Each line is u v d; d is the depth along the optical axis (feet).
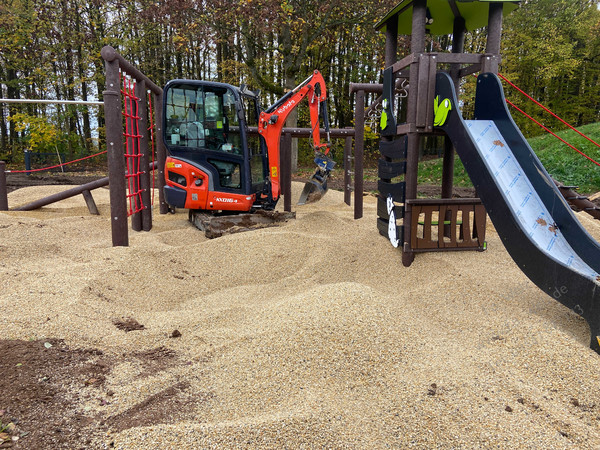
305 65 72.84
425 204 15.57
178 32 51.88
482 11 16.55
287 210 28.68
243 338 9.54
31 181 45.32
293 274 15.85
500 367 8.77
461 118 13.37
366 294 10.61
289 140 28.50
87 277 13.32
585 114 87.40
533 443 6.56
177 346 9.64
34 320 10.05
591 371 8.47
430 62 14.97
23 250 16.44
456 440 6.61
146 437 6.32
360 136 24.97
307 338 9.11
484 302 11.85
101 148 75.82
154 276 14.62
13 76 71.56
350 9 52.26
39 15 62.39
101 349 9.27
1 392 7.22
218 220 21.25
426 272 14.67
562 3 73.61
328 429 6.70
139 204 22.22
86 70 69.21
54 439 6.28
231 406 7.41
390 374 8.30
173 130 22.29
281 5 46.19
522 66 76.18
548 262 10.52
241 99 22.43
